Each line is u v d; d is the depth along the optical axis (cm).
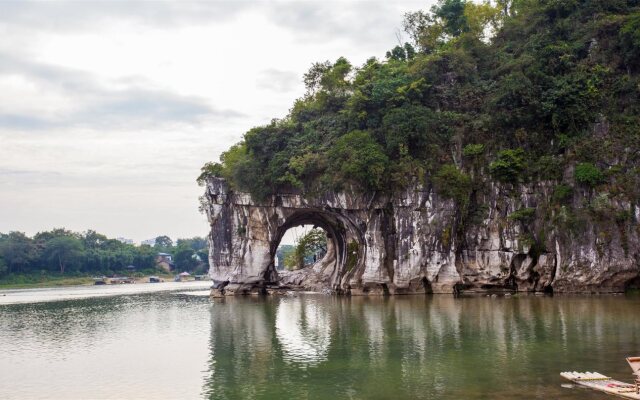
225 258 8200
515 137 6862
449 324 4359
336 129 7606
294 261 10775
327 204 7206
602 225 5988
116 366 3397
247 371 3131
